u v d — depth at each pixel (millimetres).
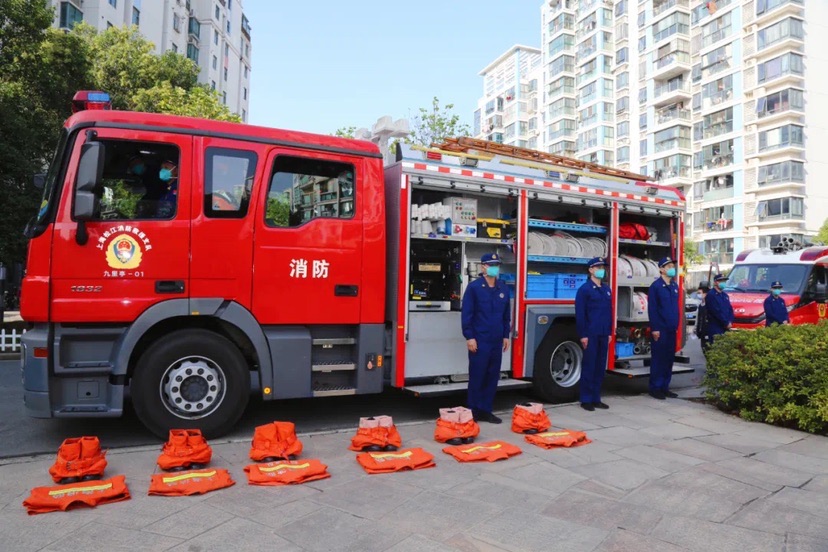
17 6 13672
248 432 5930
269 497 4172
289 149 5848
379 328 6234
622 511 4062
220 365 5523
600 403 7457
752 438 6062
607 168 8750
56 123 15500
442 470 4859
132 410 6727
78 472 4293
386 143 7113
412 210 6629
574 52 60938
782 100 39250
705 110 45125
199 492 4188
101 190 5180
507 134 78188
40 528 3607
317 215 5969
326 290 5953
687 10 46969
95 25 28594
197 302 5414
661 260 8922
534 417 6027
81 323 5164
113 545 3406
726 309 10141
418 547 3473
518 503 4168
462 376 6891
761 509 4133
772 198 40062
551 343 7609
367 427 5277
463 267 6930
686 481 4676
